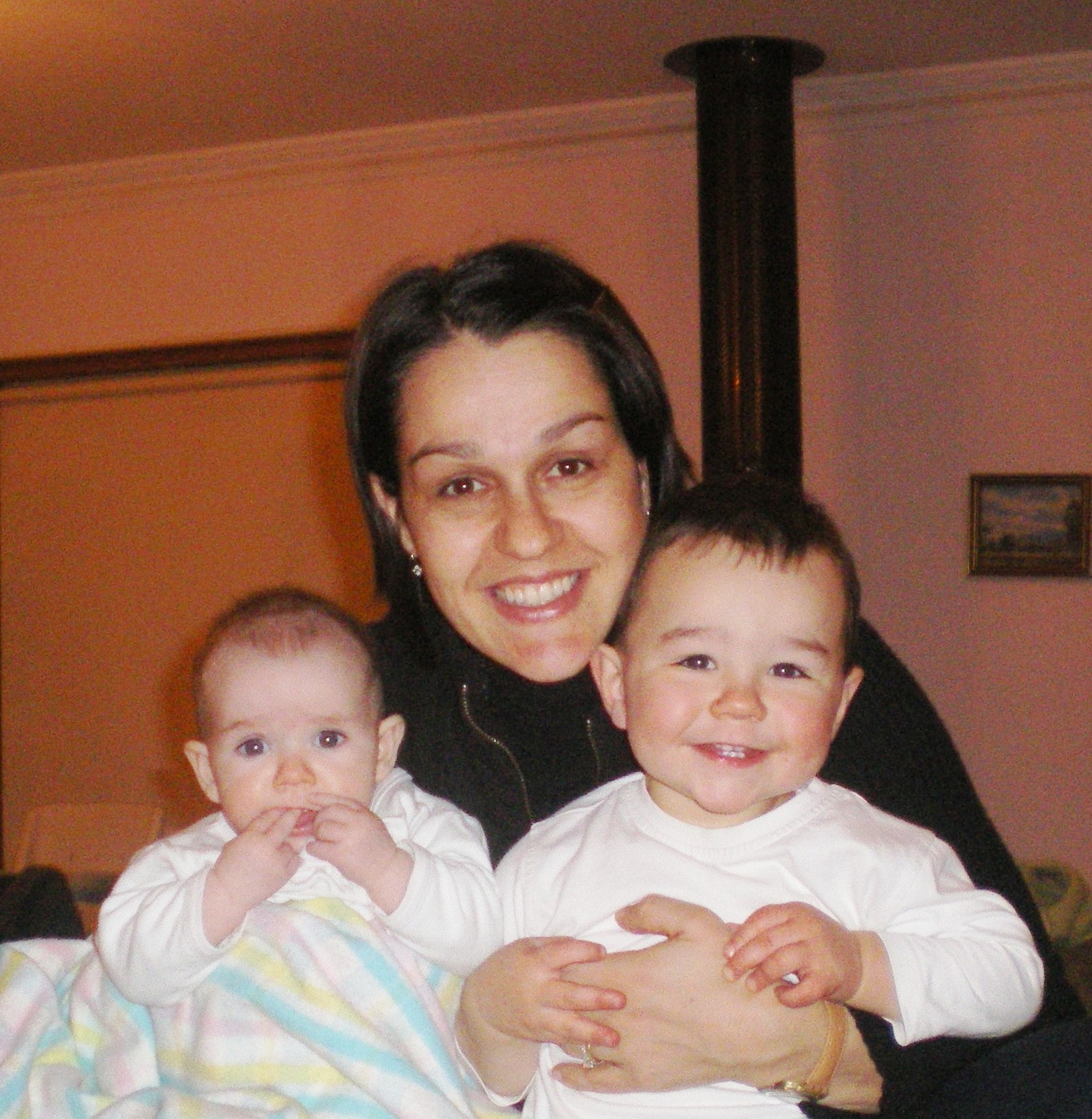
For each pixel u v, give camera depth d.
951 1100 1.20
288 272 4.88
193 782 5.14
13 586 5.32
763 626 1.37
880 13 3.63
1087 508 4.11
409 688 1.67
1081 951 3.37
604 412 1.41
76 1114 1.42
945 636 4.27
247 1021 1.43
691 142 4.39
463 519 1.42
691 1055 1.24
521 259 1.43
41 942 1.60
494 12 3.54
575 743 1.57
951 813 1.45
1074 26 3.76
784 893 1.36
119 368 5.09
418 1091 1.38
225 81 4.07
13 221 5.21
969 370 4.21
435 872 1.42
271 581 5.04
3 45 3.69
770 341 3.82
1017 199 4.14
